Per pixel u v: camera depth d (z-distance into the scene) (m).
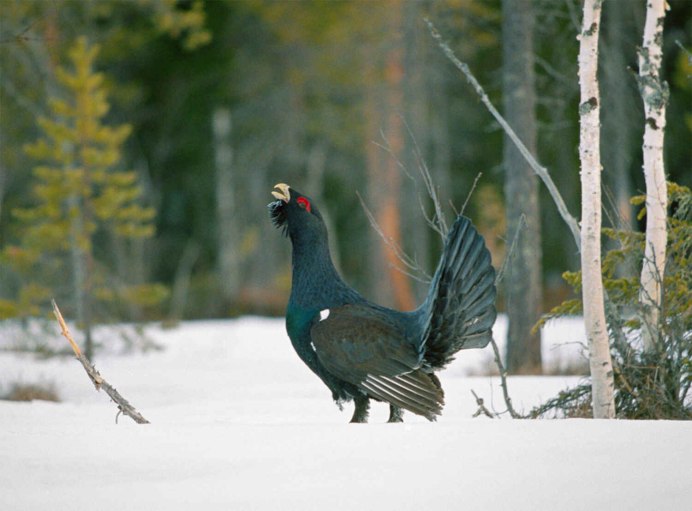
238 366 37.09
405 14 56.22
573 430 12.98
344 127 80.75
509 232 32.47
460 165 82.69
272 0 77.31
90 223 43.44
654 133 19.50
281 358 40.72
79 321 43.56
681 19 55.56
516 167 32.44
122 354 43.28
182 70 87.25
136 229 44.75
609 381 17.27
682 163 56.22
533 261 32.09
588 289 17.30
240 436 13.19
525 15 32.88
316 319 15.66
